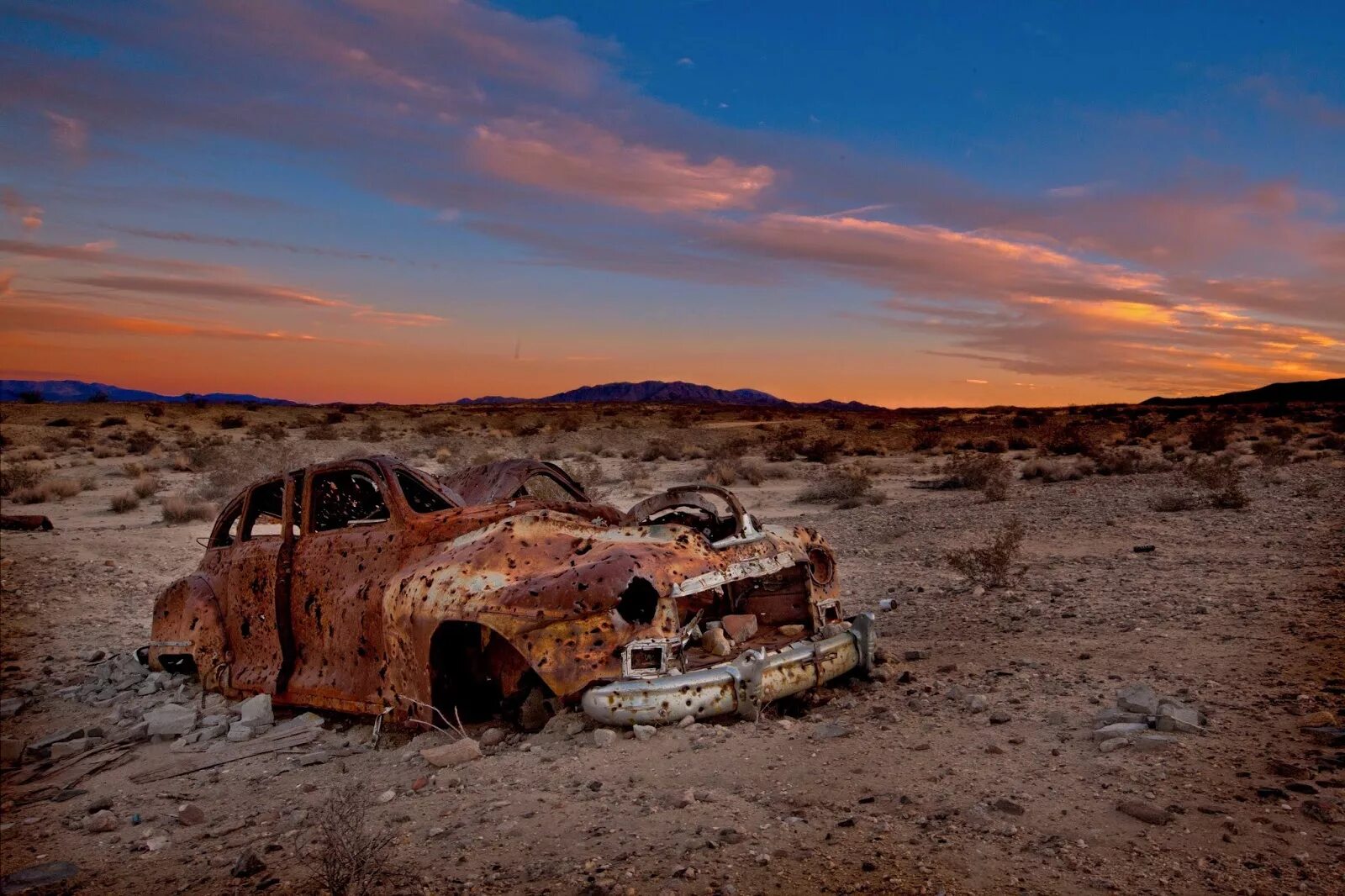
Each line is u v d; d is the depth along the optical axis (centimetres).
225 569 721
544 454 4056
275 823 435
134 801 488
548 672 486
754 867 341
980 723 497
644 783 430
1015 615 798
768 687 501
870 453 4019
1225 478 1691
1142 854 333
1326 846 330
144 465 3341
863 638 565
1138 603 802
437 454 3881
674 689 485
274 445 4238
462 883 346
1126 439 4247
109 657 873
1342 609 713
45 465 3419
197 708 670
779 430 5988
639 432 5959
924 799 395
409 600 537
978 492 2216
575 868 350
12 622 1039
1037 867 329
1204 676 560
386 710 552
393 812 428
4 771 554
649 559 503
